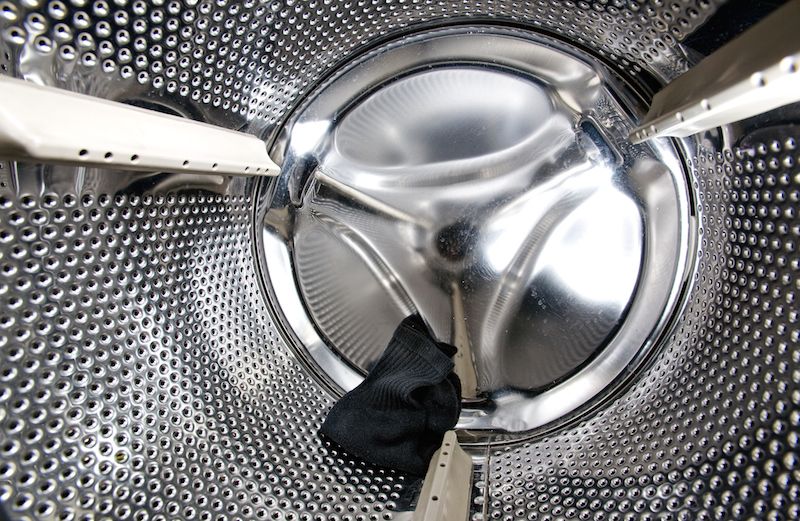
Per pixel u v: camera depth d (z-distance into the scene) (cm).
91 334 70
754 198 75
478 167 100
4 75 52
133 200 75
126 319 75
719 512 71
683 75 73
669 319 94
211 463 79
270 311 104
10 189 60
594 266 99
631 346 97
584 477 89
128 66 68
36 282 64
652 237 95
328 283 106
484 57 94
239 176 92
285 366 103
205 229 90
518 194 99
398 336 100
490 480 94
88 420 67
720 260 84
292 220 103
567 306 101
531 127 97
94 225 71
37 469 60
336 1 82
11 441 58
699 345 86
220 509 75
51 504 60
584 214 98
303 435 95
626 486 83
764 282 75
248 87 85
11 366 60
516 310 103
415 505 85
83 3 61
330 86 96
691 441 80
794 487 65
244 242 100
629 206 95
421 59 95
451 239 102
